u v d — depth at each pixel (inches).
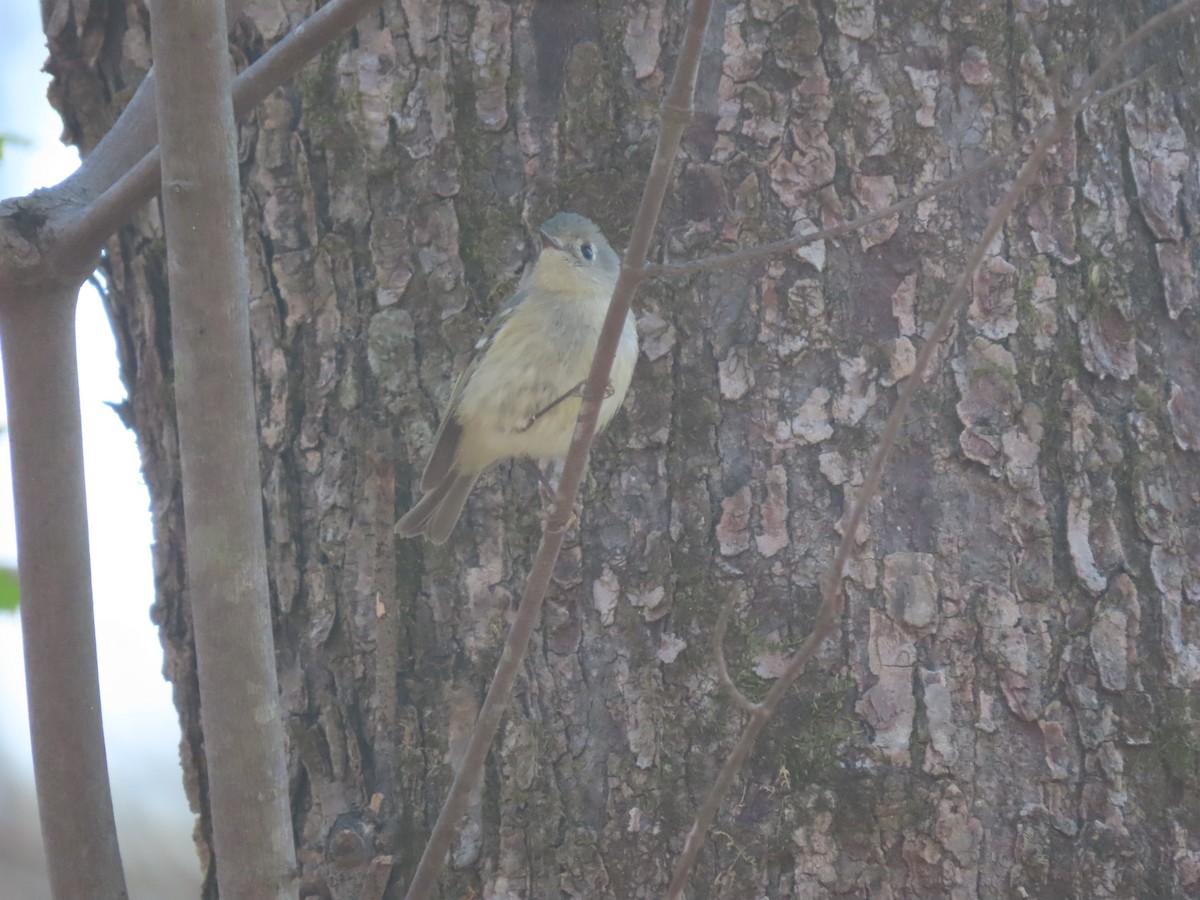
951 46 308.7
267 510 315.0
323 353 314.7
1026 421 297.6
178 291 214.7
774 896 283.4
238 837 218.7
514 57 315.0
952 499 295.7
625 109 313.3
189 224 212.7
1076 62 309.0
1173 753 283.6
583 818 291.6
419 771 298.2
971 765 285.4
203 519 216.7
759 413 301.3
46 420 253.9
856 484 297.0
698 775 289.7
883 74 307.9
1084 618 290.5
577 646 298.7
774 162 307.4
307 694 306.3
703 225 307.0
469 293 313.7
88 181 273.6
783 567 295.4
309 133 317.1
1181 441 297.9
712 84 310.2
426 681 301.9
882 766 285.3
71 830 250.5
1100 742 284.8
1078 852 281.1
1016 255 303.0
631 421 303.9
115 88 349.1
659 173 210.2
